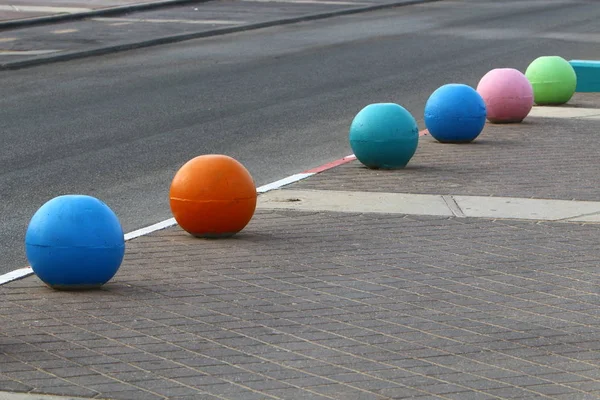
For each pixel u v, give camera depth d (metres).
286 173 17.44
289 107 24.39
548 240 13.10
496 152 19.19
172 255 12.38
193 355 9.15
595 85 28.73
